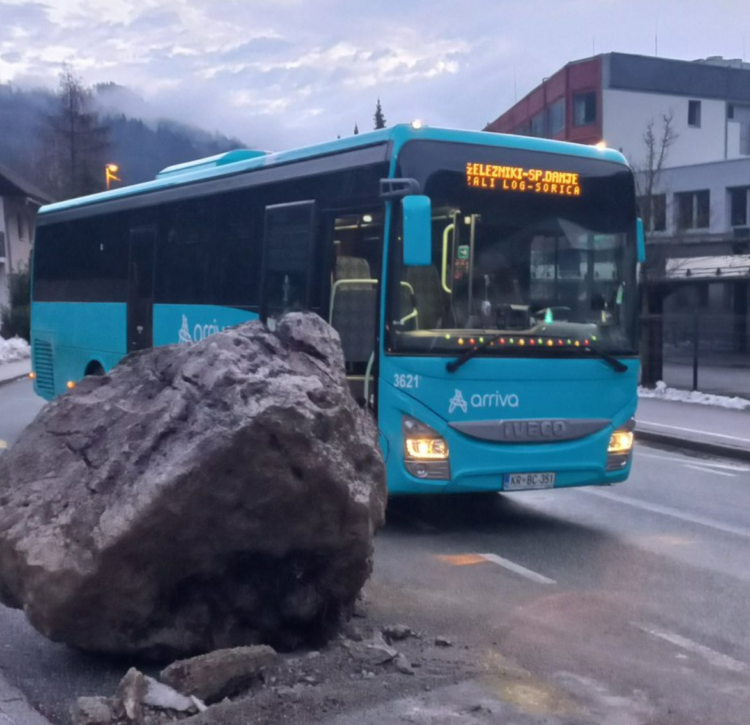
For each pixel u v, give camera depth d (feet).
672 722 16.75
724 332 93.15
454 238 30.17
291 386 17.92
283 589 19.02
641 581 25.96
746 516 35.04
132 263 46.24
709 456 51.88
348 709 16.56
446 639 20.25
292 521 18.13
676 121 163.32
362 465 19.30
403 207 28.48
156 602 18.28
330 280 32.53
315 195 33.42
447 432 29.66
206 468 17.08
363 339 30.71
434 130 30.42
